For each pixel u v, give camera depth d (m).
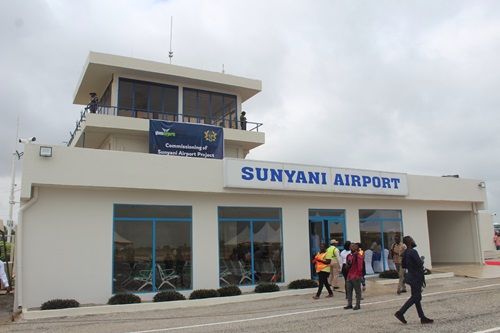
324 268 16.16
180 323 11.88
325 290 17.97
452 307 12.61
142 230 16.61
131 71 24.98
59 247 15.15
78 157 15.30
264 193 18.77
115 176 15.80
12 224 30.77
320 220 20.84
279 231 19.59
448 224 28.67
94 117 23.31
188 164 17.22
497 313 11.37
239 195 18.70
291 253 19.62
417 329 9.77
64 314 13.65
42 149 14.73
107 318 13.19
